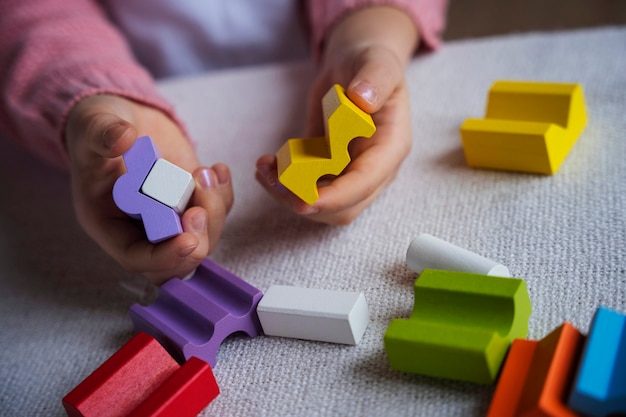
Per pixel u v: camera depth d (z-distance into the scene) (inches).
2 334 16.2
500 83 17.7
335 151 14.3
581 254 14.8
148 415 13.1
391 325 13.4
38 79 19.0
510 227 15.7
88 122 15.8
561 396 12.1
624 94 18.2
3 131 20.7
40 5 20.8
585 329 13.6
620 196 15.7
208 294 15.2
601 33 20.2
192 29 24.0
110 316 16.1
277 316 14.4
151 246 15.0
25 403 14.7
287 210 17.3
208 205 15.4
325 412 13.4
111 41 20.5
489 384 13.1
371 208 16.9
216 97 21.1
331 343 14.4
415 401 13.2
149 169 14.7
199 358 14.1
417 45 21.2
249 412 13.6
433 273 14.0
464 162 17.5
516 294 13.2
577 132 17.2
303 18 24.4
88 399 13.3
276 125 19.7
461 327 13.3
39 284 17.2
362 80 15.0
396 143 16.3
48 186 19.9
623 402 11.7
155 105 18.2
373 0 20.3
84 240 18.0
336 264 15.8
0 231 18.8
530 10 33.1
